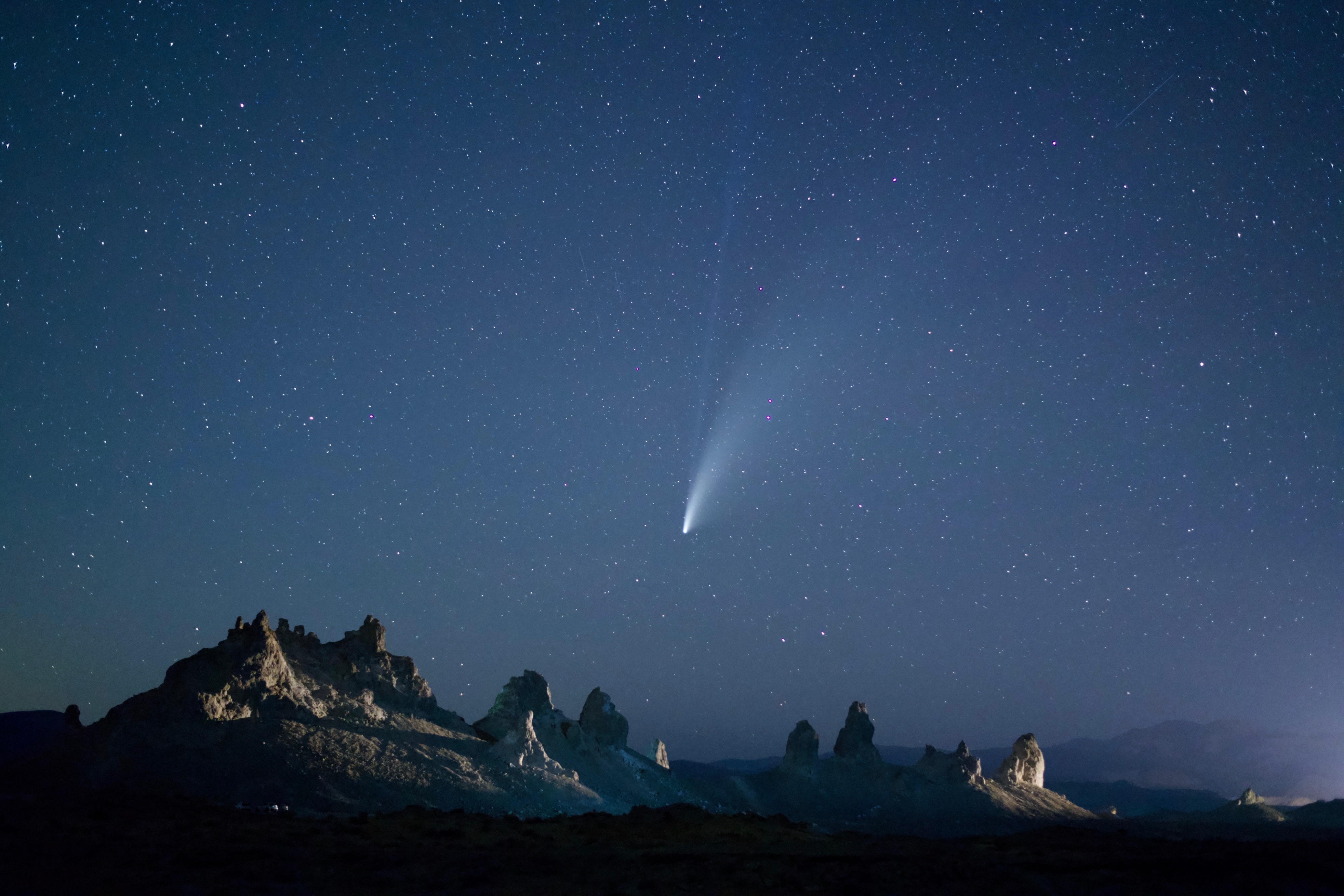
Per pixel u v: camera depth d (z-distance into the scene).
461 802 68.81
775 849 36.59
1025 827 116.88
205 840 35.53
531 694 103.69
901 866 32.75
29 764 65.06
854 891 30.45
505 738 84.69
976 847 38.75
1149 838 42.72
